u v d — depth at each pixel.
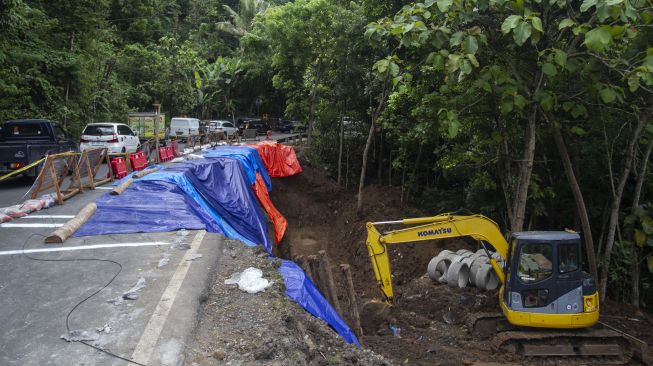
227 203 15.57
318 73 25.64
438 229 12.41
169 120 40.06
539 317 10.26
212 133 32.56
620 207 15.77
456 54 9.81
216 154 21.38
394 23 10.70
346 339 8.59
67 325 6.15
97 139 21.05
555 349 10.15
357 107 24.70
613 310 13.21
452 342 11.06
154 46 42.69
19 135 18.06
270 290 7.79
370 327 12.11
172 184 13.77
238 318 6.77
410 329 11.93
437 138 18.59
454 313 12.38
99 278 7.73
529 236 10.52
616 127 13.77
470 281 13.47
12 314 6.44
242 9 53.56
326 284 10.67
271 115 54.62
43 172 12.30
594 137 14.34
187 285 7.42
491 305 12.27
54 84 28.39
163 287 7.40
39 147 16.70
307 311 8.18
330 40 23.77
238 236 12.56
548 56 10.13
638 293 14.39
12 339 5.79
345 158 27.28
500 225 18.11
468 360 9.99
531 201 15.95
